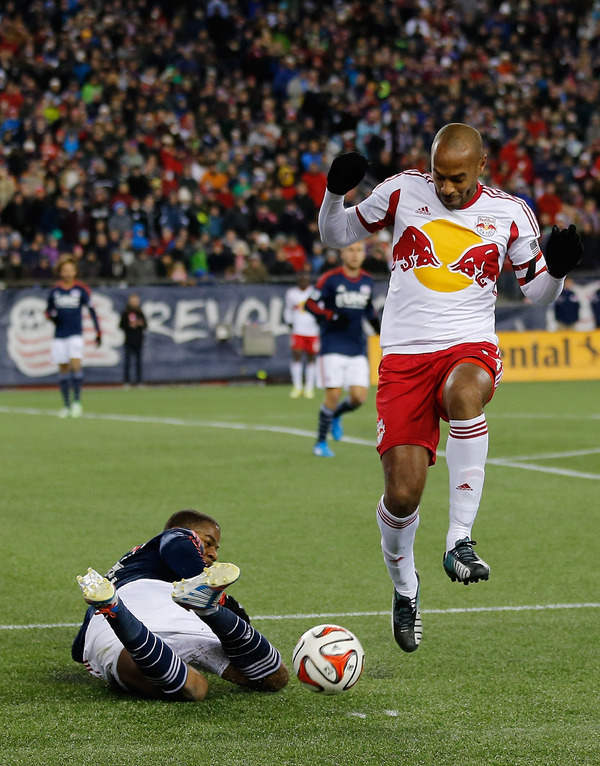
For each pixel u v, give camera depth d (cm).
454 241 1023
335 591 1375
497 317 5172
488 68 6731
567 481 2288
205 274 5084
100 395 4556
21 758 815
